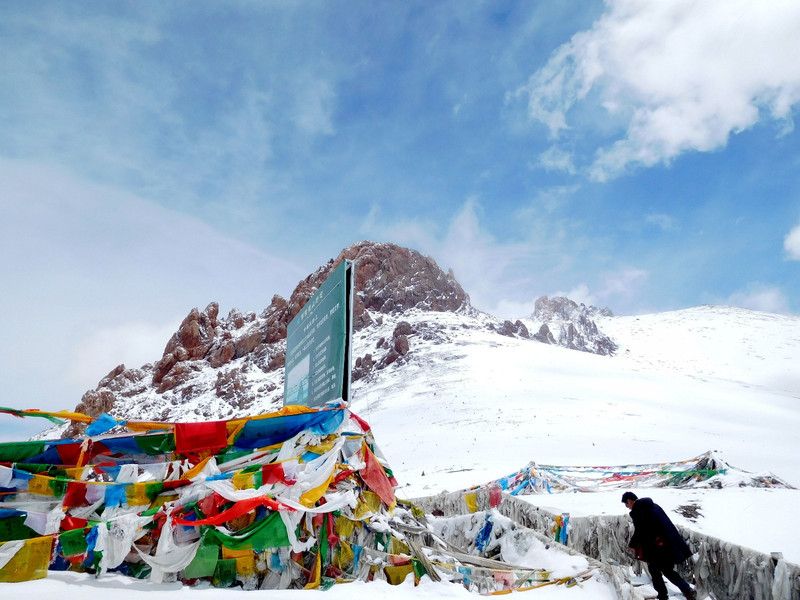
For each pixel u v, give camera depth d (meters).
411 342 108.00
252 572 6.88
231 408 105.06
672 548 7.04
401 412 64.31
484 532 9.65
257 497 6.93
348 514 7.84
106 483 7.12
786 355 166.88
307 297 136.62
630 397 64.31
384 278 146.25
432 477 26.75
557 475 18.19
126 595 5.79
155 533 7.01
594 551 9.27
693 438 39.97
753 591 6.66
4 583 5.93
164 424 7.90
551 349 108.25
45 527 6.77
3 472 6.93
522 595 6.83
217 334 142.00
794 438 43.38
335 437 8.25
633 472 17.95
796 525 8.98
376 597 6.59
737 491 12.23
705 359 172.25
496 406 57.62
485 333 116.81
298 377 14.04
